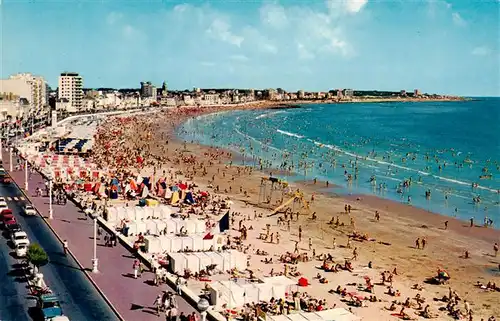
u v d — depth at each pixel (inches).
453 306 2005.4
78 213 2886.3
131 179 3639.3
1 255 2082.9
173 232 2600.9
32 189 3476.9
